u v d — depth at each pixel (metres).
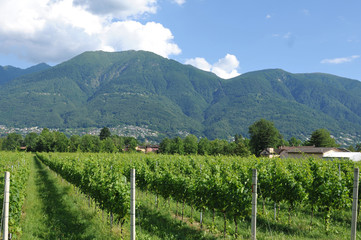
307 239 10.46
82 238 10.26
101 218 12.82
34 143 111.44
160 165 21.58
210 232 11.15
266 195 13.30
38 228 11.28
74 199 16.83
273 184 12.89
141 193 18.77
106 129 133.62
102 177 12.78
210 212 13.86
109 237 10.16
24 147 145.88
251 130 79.00
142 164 19.97
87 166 16.92
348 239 10.45
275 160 17.38
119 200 10.52
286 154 55.75
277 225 12.16
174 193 13.69
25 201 15.69
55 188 20.92
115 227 11.38
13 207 10.23
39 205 14.84
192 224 12.21
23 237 10.16
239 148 71.44
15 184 10.63
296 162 20.27
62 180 26.28
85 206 15.10
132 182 8.08
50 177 28.77
